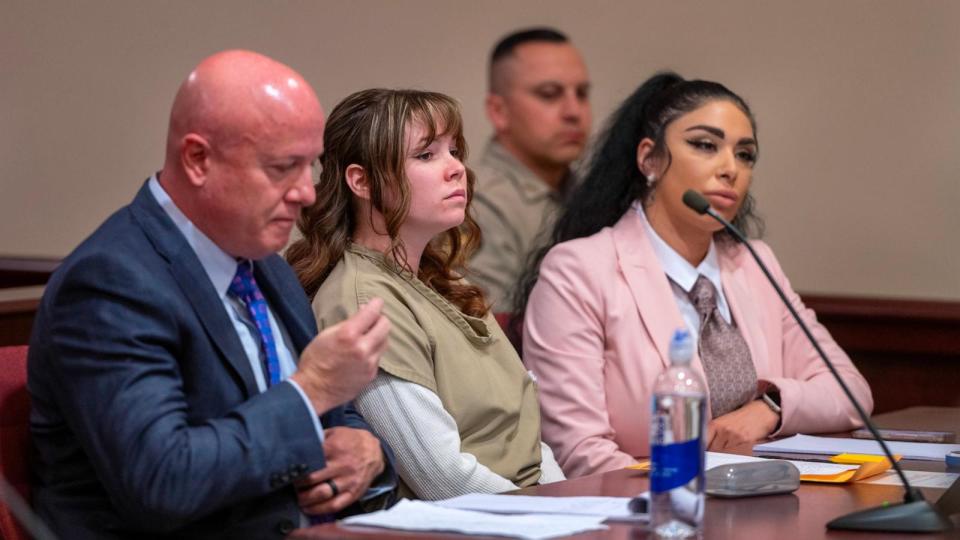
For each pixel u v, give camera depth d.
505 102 10.30
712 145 6.20
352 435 4.25
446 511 3.66
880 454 4.93
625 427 6.04
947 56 9.68
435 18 10.59
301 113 4.01
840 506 3.97
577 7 10.38
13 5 11.28
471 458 4.91
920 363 8.49
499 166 10.25
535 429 5.38
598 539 3.38
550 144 10.17
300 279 5.08
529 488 4.25
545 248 6.83
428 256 5.36
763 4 10.03
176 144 4.05
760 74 10.08
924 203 9.79
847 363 6.77
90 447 3.83
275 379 4.29
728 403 6.25
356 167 5.03
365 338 3.96
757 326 6.48
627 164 6.50
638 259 6.23
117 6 11.14
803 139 10.01
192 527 4.02
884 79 9.81
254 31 10.94
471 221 5.58
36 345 4.00
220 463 3.76
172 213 4.12
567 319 6.09
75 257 3.98
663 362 6.05
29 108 11.31
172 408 3.82
